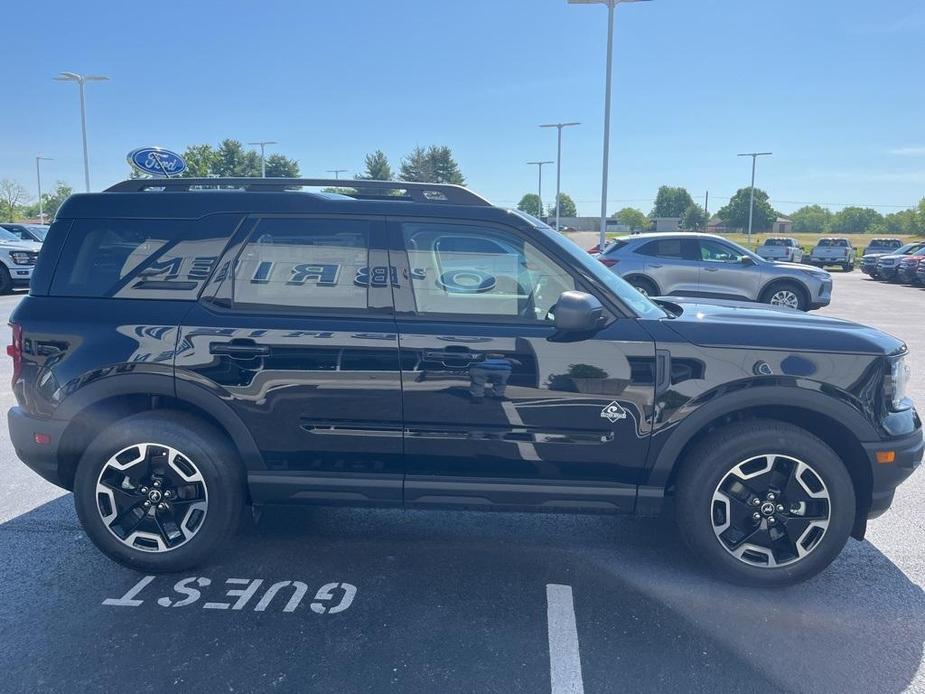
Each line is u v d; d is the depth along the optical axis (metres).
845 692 2.91
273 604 3.55
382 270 3.70
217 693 2.87
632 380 3.57
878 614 3.51
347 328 3.62
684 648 3.21
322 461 3.72
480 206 3.77
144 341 3.66
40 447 3.74
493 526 4.52
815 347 3.60
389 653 3.14
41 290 3.79
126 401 3.86
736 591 3.71
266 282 3.73
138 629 3.32
